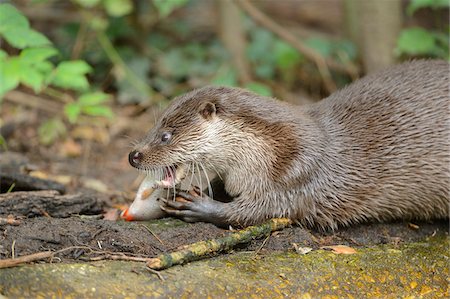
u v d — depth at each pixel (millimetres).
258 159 8445
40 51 10211
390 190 8797
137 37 15367
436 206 9070
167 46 15578
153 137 8555
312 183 8562
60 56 14109
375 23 14414
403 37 13500
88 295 6594
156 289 6848
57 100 13883
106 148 12820
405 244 8719
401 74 9461
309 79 15414
